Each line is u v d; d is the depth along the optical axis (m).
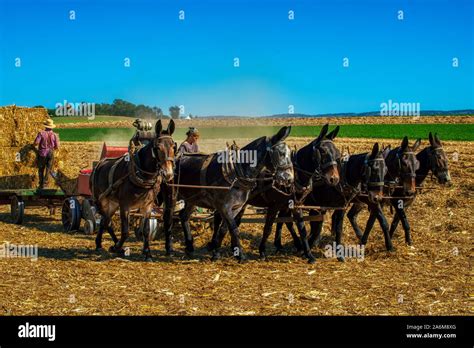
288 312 8.78
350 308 9.02
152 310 8.84
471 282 10.81
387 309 9.01
